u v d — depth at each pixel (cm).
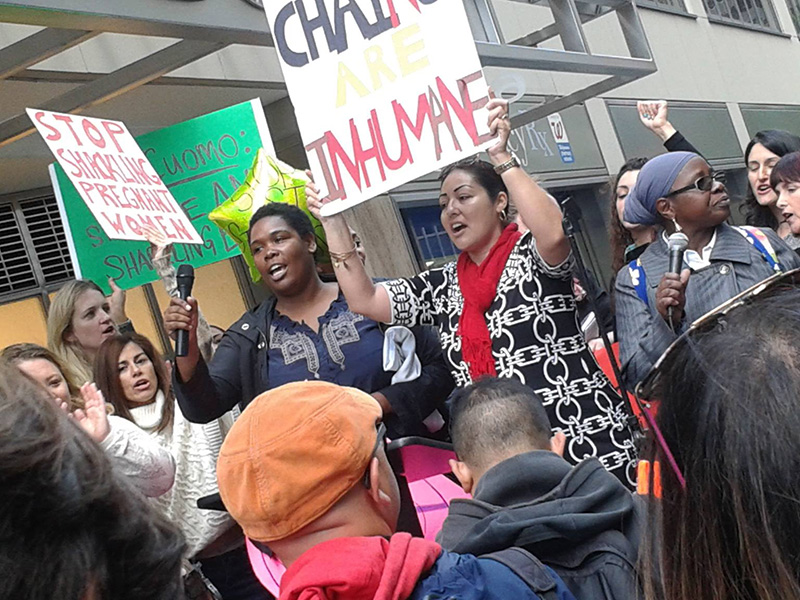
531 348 298
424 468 272
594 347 425
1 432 78
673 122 1346
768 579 78
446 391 325
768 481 77
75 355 411
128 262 474
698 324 86
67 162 377
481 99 302
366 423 168
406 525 266
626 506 193
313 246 335
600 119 1168
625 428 296
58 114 385
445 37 306
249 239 336
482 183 317
